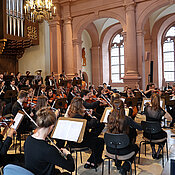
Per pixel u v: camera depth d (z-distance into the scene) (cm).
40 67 1424
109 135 300
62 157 194
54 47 1283
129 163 324
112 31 1733
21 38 1257
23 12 1271
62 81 931
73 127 289
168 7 1332
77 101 333
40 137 196
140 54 1056
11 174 184
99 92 709
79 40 1270
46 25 1409
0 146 251
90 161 363
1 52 1209
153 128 364
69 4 1249
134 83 1055
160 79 1558
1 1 1165
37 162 187
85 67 1692
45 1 833
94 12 1182
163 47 1612
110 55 1805
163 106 495
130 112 422
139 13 1054
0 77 903
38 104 416
